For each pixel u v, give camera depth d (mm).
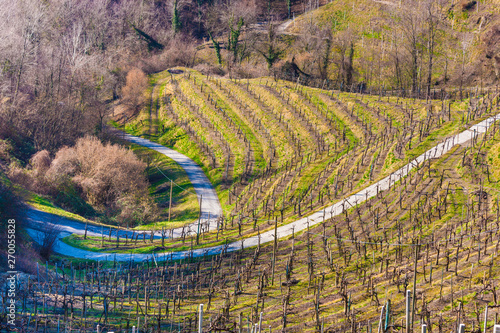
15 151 69500
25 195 54219
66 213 54969
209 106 92125
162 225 57906
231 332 23188
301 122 73875
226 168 73688
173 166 80125
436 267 30797
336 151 62656
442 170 46188
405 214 41531
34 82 89812
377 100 71188
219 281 34719
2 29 89250
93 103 91125
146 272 38062
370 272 32500
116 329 26234
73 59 95812
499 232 32906
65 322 25781
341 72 102625
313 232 42781
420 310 25734
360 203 46125
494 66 87438
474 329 21875
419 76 90688
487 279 27297
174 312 28781
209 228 54688
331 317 26859
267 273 35031
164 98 105688
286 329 26000
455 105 62125
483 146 47719
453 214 39406
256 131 79188
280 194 56219
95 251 44719
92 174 66062
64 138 80375
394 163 51000
